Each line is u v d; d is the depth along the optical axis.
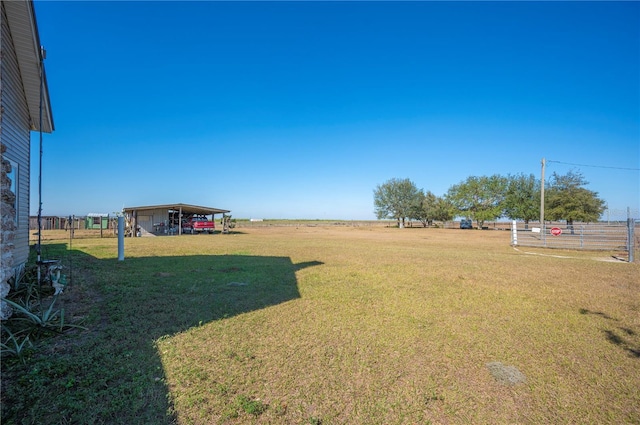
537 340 4.33
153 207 29.41
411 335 4.44
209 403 2.73
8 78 6.39
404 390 3.04
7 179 4.50
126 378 3.08
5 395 2.70
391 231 43.94
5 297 4.58
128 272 8.60
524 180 46.34
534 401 2.91
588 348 4.08
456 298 6.49
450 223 61.25
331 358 3.68
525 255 14.78
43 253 12.39
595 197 31.52
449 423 2.58
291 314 5.27
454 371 3.44
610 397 2.99
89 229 35.19
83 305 5.44
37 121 8.67
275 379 3.17
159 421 2.48
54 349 3.65
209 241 21.25
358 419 2.60
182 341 4.02
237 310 5.41
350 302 6.07
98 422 2.43
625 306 6.02
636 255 14.80
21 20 6.11
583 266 11.10
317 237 28.20
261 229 46.62
